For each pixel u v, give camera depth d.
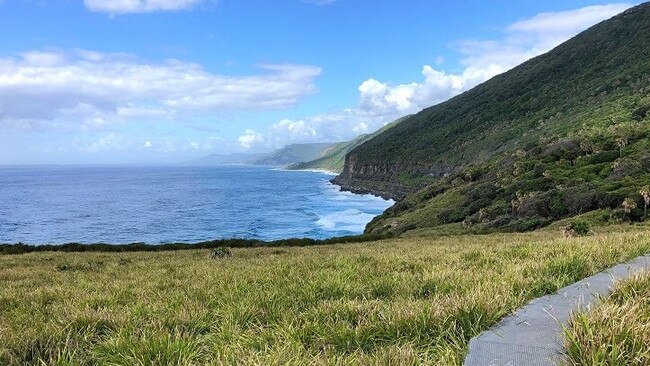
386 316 5.76
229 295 8.48
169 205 183.62
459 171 157.62
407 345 4.48
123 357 4.89
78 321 6.50
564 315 5.30
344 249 32.84
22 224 131.38
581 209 79.38
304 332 5.54
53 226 127.06
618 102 149.75
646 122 116.38
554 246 12.73
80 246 48.62
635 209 68.75
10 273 18.50
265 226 125.12
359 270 11.31
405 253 17.20
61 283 14.62
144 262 23.06
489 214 95.00
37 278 16.52
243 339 5.38
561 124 161.25
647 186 69.88
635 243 11.66
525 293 6.60
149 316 6.95
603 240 12.79
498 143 198.88
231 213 155.25
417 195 145.50
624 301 5.17
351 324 5.84
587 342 3.73
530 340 4.48
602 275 7.88
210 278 12.13
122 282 12.77
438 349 4.60
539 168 109.44
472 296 5.93
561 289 6.81
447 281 8.19
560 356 3.97
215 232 115.00
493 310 5.44
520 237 38.25
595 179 91.56
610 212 72.31
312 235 111.50
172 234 112.62
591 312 4.37
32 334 5.81
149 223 131.38
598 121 134.38
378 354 4.39
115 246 50.12
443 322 5.27
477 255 12.86
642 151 96.44
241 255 28.41
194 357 4.92
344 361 4.29
